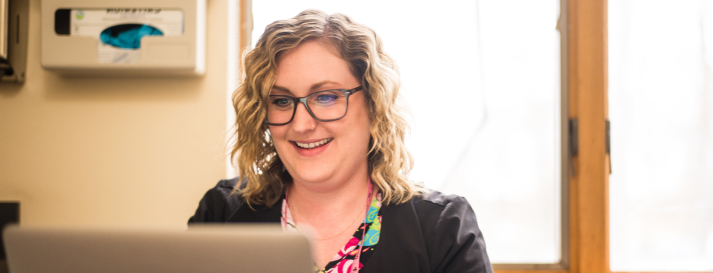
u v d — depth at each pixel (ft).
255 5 5.11
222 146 4.60
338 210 3.26
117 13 4.28
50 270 1.98
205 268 1.88
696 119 5.16
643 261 5.24
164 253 1.88
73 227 1.94
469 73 5.17
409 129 3.61
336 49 3.02
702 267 5.22
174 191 4.63
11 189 4.61
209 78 4.63
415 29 5.16
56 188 4.62
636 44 5.16
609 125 5.03
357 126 3.12
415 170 5.21
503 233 5.24
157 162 4.64
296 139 3.08
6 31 4.38
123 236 1.90
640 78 5.17
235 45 4.88
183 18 4.28
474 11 5.16
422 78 5.18
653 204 5.22
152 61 4.26
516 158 5.20
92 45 4.25
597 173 5.03
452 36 5.17
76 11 4.28
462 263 3.03
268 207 3.44
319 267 3.14
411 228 3.14
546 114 5.17
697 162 5.17
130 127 4.64
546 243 5.22
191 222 3.68
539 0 5.16
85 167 4.63
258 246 1.85
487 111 5.19
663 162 5.20
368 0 5.14
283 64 3.03
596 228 5.03
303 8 5.10
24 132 4.61
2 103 4.60
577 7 5.03
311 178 3.06
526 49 5.16
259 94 3.13
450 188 5.22
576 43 5.07
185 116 4.63
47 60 4.24
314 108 3.03
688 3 5.13
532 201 5.21
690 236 5.21
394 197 3.28
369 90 3.14
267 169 3.48
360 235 3.17
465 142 5.19
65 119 4.62
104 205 4.63
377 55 3.17
